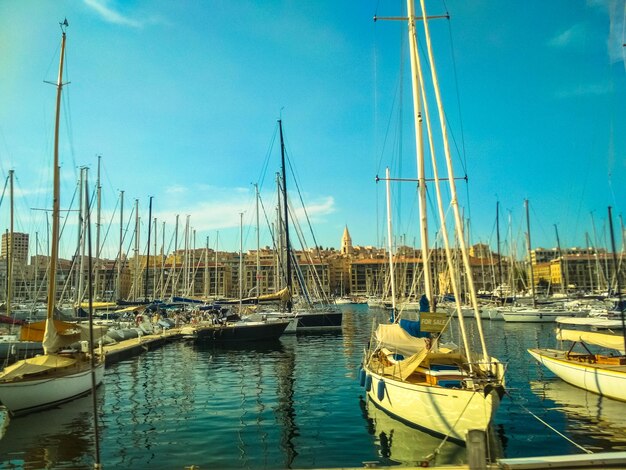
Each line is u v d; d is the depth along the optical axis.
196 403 17.89
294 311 50.38
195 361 29.52
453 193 14.00
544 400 17.14
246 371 25.27
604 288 77.25
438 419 12.52
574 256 127.69
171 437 13.72
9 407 15.73
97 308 52.09
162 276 69.44
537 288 108.94
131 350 32.16
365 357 18.36
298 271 56.34
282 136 50.53
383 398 14.80
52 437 13.80
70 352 19.86
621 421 14.51
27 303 52.47
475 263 113.56
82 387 18.67
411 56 16.36
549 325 51.22
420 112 16.23
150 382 22.33
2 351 27.91
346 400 18.03
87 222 9.50
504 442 12.80
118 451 12.57
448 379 13.17
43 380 16.66
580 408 16.00
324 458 11.83
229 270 159.88
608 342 18.59
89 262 9.12
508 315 54.88
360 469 8.22
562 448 12.31
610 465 7.70
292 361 28.72
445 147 14.16
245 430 14.31
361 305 138.62
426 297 15.59
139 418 15.79
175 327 49.91
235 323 39.62
